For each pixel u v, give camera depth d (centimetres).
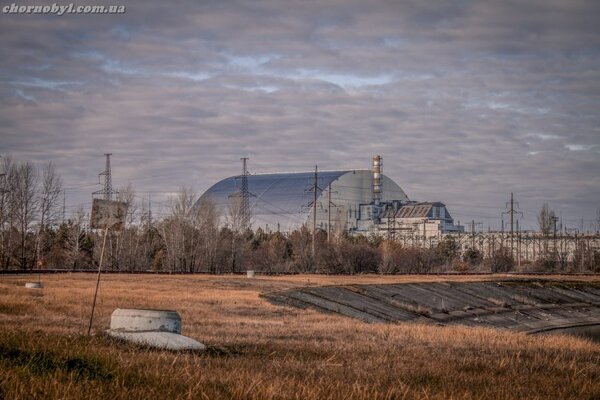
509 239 18638
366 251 13138
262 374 2008
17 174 10331
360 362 2508
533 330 7788
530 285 10419
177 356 2170
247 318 4556
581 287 11031
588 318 9194
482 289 9525
